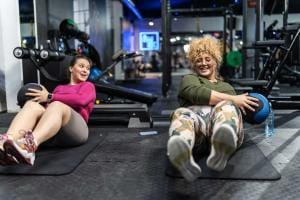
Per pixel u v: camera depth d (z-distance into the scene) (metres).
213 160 1.51
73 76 2.56
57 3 5.23
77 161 2.05
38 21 4.40
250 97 2.05
